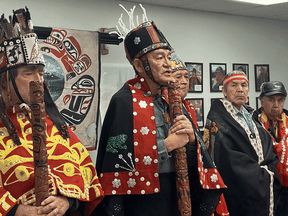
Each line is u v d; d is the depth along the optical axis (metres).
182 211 1.55
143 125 1.57
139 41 1.63
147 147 1.54
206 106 4.34
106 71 3.46
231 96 2.66
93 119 3.14
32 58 1.27
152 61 1.60
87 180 1.46
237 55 4.66
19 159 1.25
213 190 1.71
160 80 1.61
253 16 4.78
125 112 1.60
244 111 2.72
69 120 3.02
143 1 3.73
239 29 4.68
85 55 3.09
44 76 2.88
